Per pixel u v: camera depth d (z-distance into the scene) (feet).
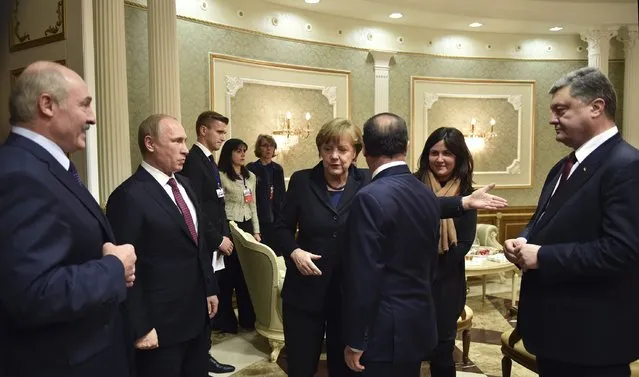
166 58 15.23
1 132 12.44
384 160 6.13
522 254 5.64
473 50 26.02
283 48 21.42
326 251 7.54
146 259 6.64
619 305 5.35
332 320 7.61
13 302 3.98
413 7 22.15
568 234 5.51
